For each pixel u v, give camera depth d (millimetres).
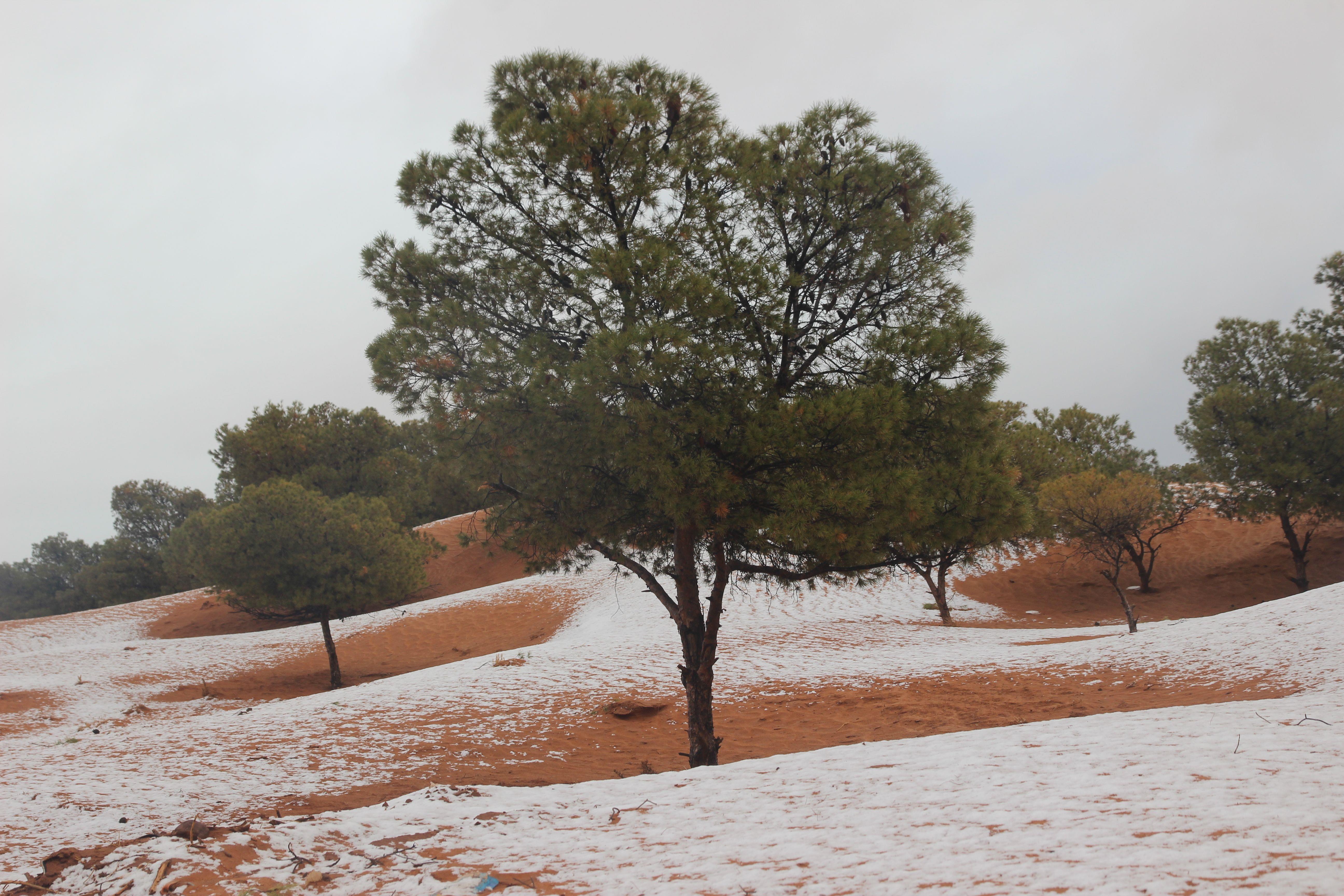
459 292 10273
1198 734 6785
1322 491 27781
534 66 10344
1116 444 39625
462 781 10789
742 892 3828
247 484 42844
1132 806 4641
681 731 13438
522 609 33688
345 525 24750
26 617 70000
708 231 9633
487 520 10727
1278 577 30141
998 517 8562
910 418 9000
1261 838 3758
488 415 8867
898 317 9938
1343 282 31594
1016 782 5602
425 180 10273
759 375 9016
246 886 4289
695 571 10562
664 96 10188
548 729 13758
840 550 8344
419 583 26297
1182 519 31906
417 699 16531
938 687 14688
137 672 25922
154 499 71875
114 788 10445
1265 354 30719
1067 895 3287
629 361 7961
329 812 6383
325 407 46250
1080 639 20391
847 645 21312
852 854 4293
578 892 4059
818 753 7883
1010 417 30250
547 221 10273
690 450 8781
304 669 26922
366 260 10523
